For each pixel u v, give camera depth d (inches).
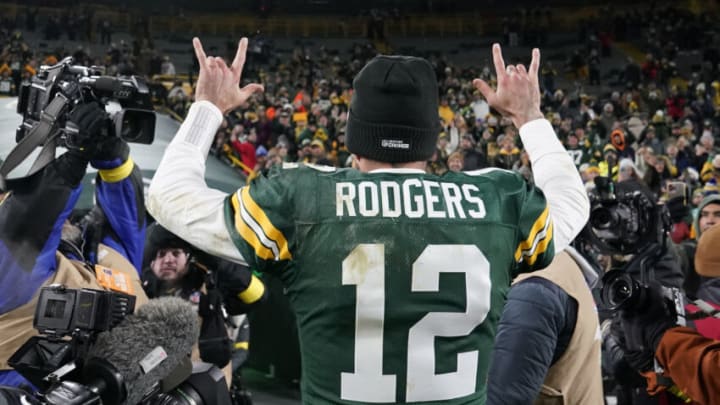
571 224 64.9
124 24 1264.8
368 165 62.2
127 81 74.3
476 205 60.3
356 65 1057.5
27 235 74.4
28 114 78.7
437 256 58.0
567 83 1098.1
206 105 64.2
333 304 57.6
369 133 60.7
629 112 838.5
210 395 65.2
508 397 82.8
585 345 90.1
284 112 597.3
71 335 60.8
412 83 60.4
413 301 57.6
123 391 57.1
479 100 674.2
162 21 1299.2
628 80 987.9
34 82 78.1
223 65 65.9
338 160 509.4
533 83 70.1
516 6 1348.4
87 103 74.6
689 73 1053.2
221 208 59.0
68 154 74.5
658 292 74.5
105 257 92.9
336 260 57.7
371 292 57.4
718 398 69.2
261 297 128.8
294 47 1306.6
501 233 60.3
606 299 75.3
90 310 59.8
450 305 58.0
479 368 59.9
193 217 58.6
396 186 59.8
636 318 75.1
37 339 63.2
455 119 583.5
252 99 716.0
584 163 506.9
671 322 74.2
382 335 57.5
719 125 817.5
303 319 59.4
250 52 942.4
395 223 58.1
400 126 60.3
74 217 162.6
